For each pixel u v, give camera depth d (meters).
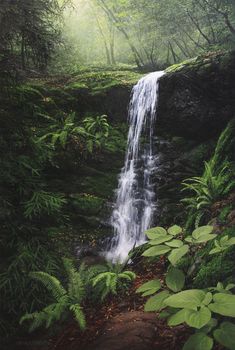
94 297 5.48
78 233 7.58
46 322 4.70
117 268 6.01
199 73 8.77
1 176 5.80
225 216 5.69
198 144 9.12
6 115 6.22
